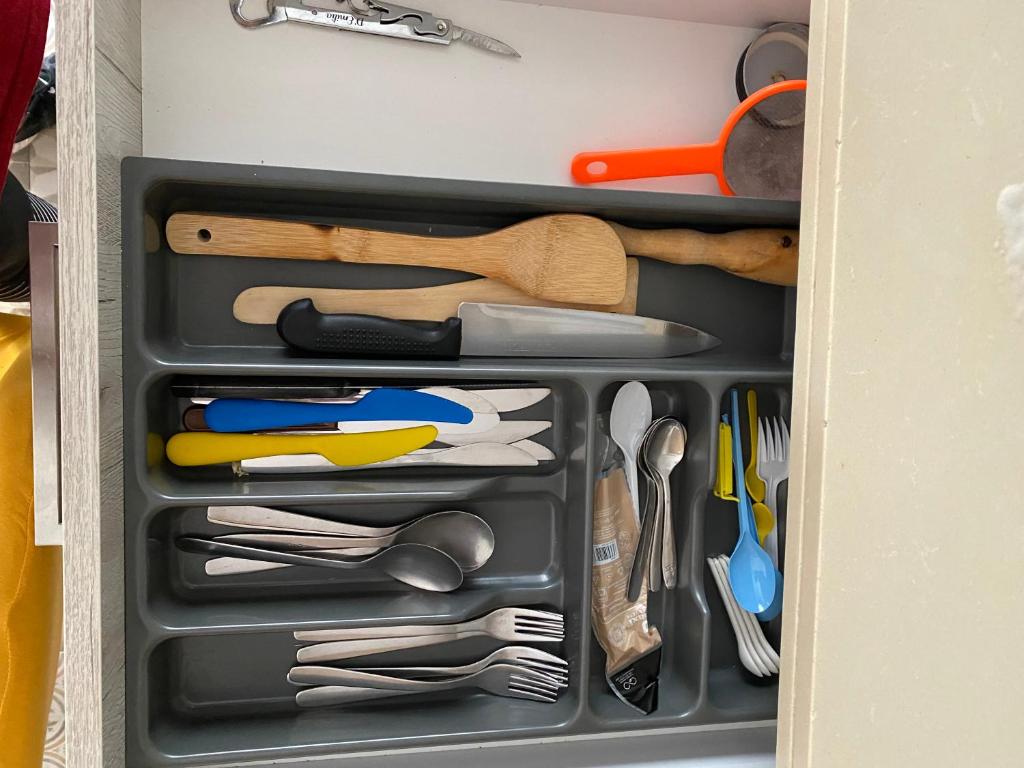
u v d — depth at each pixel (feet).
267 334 1.83
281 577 1.89
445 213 1.85
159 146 1.78
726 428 1.99
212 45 1.80
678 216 1.88
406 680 1.85
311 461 1.77
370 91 1.89
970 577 1.14
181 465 1.73
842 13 1.12
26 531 1.59
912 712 1.17
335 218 1.84
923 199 1.15
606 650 1.91
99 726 1.40
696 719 1.87
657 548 1.98
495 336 1.85
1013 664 1.13
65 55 1.34
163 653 1.77
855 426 1.17
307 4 1.83
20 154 2.11
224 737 1.72
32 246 1.43
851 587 1.18
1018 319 1.13
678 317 2.09
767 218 1.87
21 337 1.73
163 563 1.78
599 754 1.95
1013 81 1.13
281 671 1.89
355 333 1.71
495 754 1.92
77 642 1.39
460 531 1.91
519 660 1.91
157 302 1.67
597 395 1.74
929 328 1.15
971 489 1.14
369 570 1.92
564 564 1.97
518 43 1.96
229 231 1.71
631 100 2.04
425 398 1.81
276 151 1.85
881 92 1.13
